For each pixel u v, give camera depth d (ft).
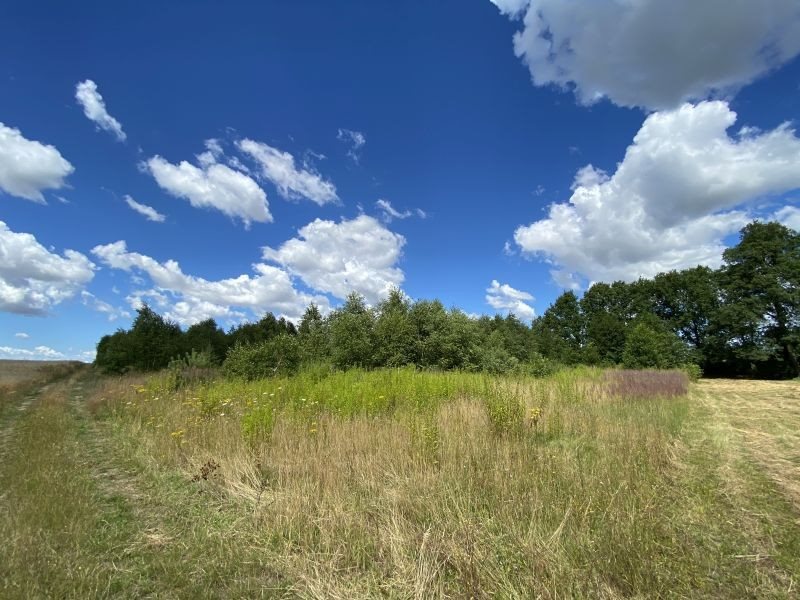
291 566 12.74
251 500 17.78
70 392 84.33
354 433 25.08
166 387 54.39
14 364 182.19
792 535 14.62
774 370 143.23
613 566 11.80
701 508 16.83
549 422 31.63
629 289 199.11
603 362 150.92
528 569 11.70
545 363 90.02
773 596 11.23
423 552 12.46
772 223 142.31
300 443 23.73
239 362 66.54
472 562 11.90
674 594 11.19
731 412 47.55
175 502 18.26
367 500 17.29
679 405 47.91
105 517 16.63
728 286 147.64
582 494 16.39
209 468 21.12
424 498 16.52
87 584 11.72
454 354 91.45
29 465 23.93
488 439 25.12
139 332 105.91
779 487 19.67
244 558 13.17
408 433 24.97
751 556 13.17
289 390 42.04
